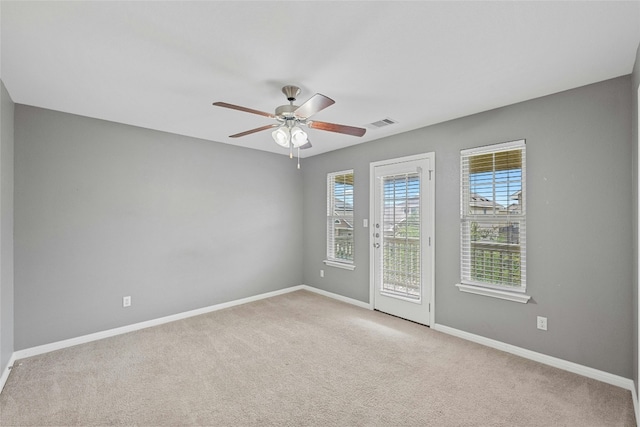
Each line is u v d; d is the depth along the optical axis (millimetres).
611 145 2301
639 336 1915
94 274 3191
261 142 4238
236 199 4414
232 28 1673
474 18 1584
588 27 1663
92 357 2773
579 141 2445
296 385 2314
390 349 2914
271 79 2293
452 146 3254
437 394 2189
